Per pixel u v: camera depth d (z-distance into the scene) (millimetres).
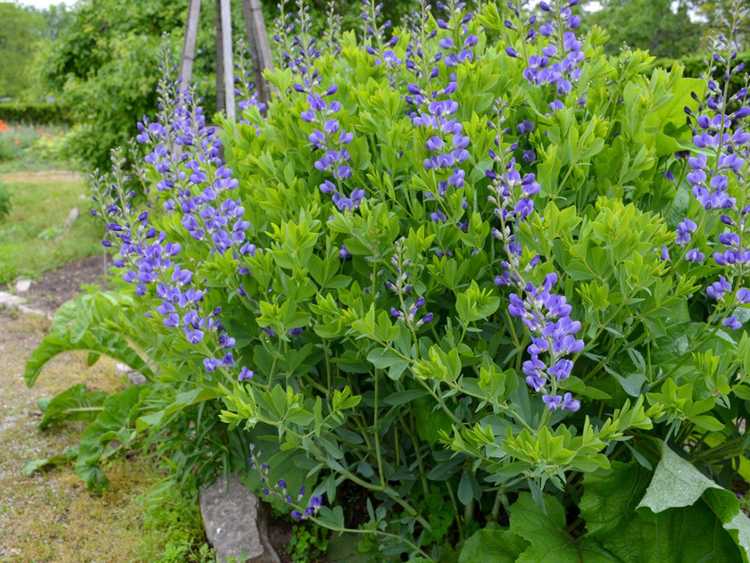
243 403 2205
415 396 2326
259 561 2793
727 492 2102
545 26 2518
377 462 2721
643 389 2322
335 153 2463
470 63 2523
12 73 56406
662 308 2168
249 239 2697
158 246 2412
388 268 2398
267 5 7766
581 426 2512
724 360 2193
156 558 2932
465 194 2398
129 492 3441
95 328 3768
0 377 4738
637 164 2363
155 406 3078
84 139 8625
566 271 2156
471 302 2168
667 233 2219
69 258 8117
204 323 2393
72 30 9234
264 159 2643
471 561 2422
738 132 2166
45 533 3145
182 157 2822
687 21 20094
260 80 4363
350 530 2584
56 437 3977
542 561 2273
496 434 2135
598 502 2385
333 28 3387
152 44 7945
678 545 2338
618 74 2670
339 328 2279
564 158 2381
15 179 15227
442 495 2721
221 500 3076
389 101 2496
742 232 2094
